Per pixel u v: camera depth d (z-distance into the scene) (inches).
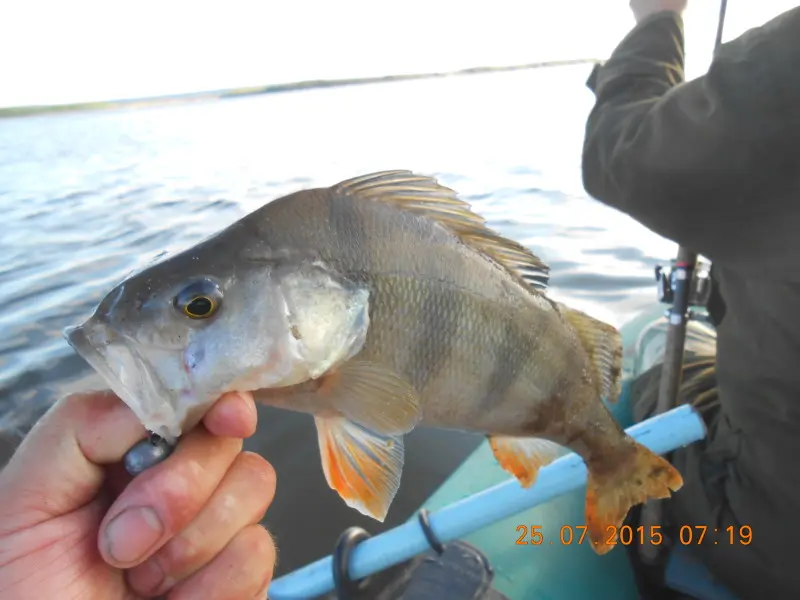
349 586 12.6
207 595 6.6
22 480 6.5
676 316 13.6
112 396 7.0
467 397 8.4
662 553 13.8
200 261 7.1
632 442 10.6
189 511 6.3
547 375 9.2
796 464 10.6
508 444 10.3
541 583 14.0
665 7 13.3
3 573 6.3
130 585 6.8
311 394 7.6
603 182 12.4
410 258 8.0
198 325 6.9
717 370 12.5
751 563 11.8
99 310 6.8
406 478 20.6
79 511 6.8
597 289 31.3
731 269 10.7
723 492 12.3
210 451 6.6
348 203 8.0
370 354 7.7
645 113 11.2
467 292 8.3
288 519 19.0
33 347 29.7
